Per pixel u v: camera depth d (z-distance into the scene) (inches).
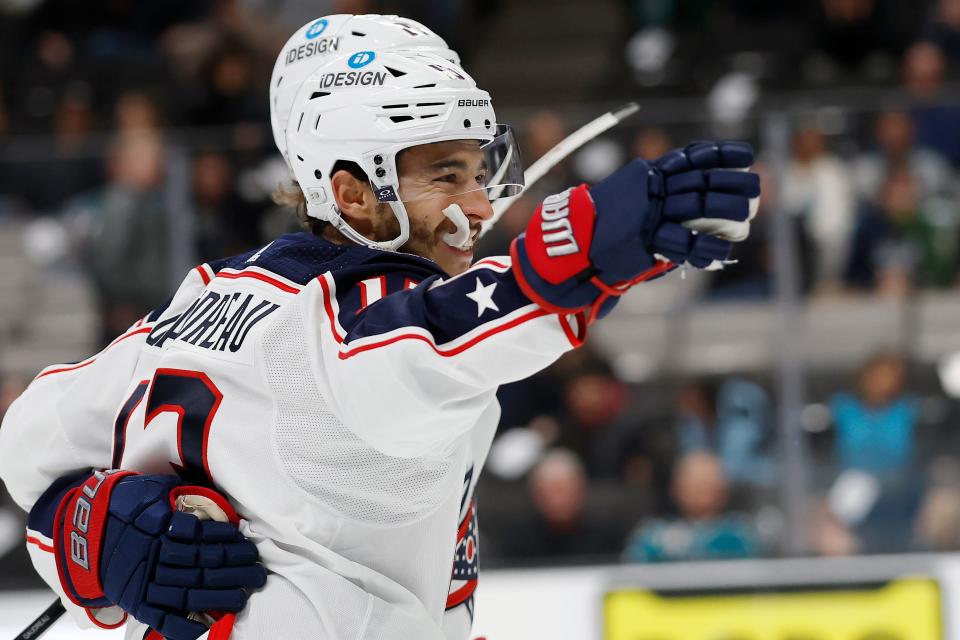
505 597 631.8
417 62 245.4
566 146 276.4
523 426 652.1
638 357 656.4
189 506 239.1
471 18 1357.0
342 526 232.8
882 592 617.0
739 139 658.2
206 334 242.7
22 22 1072.2
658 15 1143.0
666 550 635.5
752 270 653.3
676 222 195.0
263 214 666.8
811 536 632.4
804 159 652.7
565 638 627.2
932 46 1010.7
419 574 244.7
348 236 255.3
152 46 1071.6
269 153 668.1
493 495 645.9
